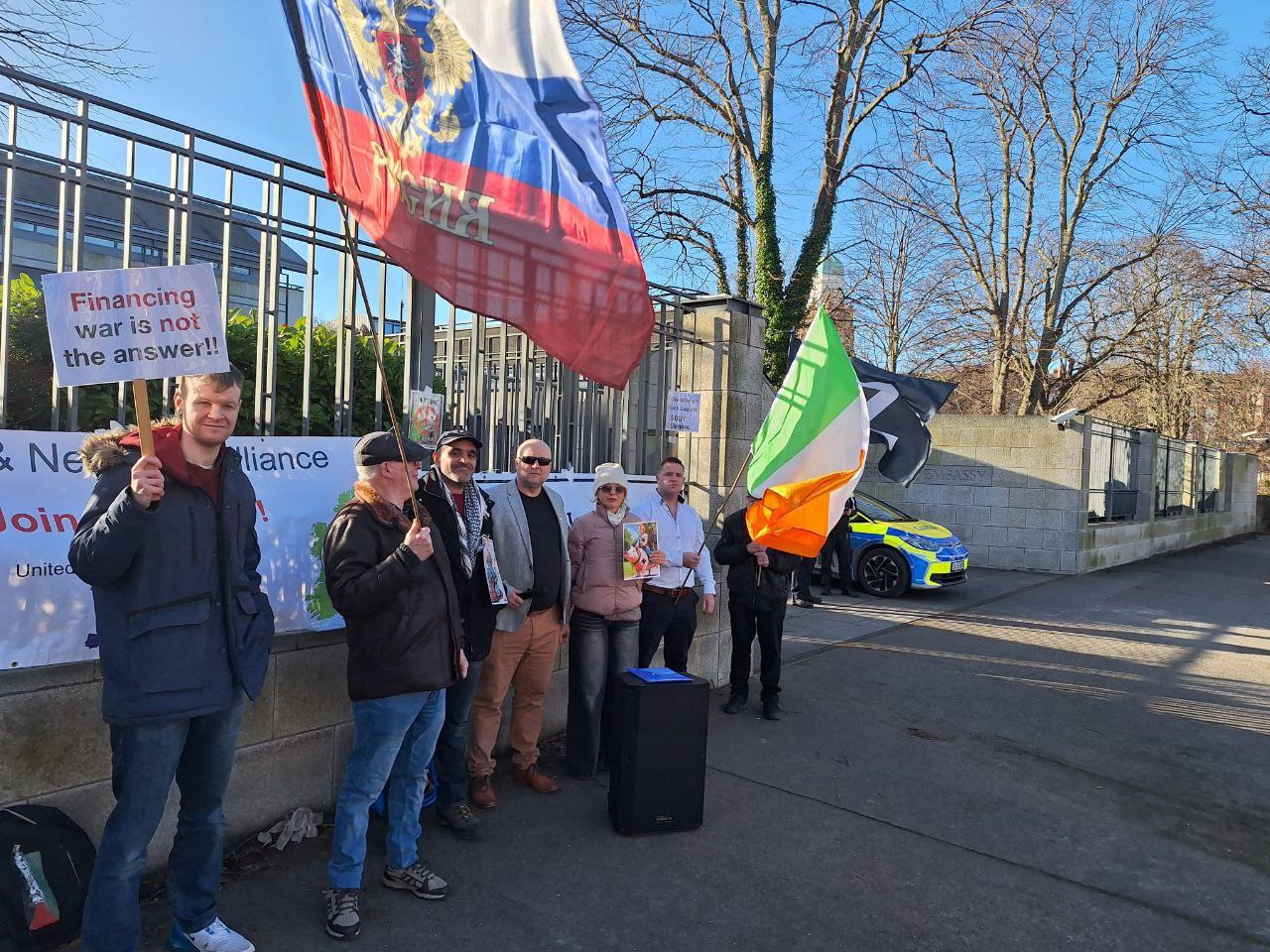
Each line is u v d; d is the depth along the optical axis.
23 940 2.72
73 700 3.09
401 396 4.88
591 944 3.11
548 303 3.92
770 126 13.16
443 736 3.88
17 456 2.99
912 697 6.68
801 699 6.49
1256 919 3.55
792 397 5.06
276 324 3.81
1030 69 19.34
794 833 4.14
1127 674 7.71
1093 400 29.19
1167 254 22.62
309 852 3.67
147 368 2.40
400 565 2.99
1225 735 6.06
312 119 3.14
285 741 3.79
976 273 23.28
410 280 4.36
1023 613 10.85
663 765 4.02
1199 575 15.50
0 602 2.91
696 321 6.55
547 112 3.85
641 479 5.97
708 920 3.31
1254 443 37.56
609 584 4.67
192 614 2.55
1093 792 4.89
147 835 2.58
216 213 3.58
